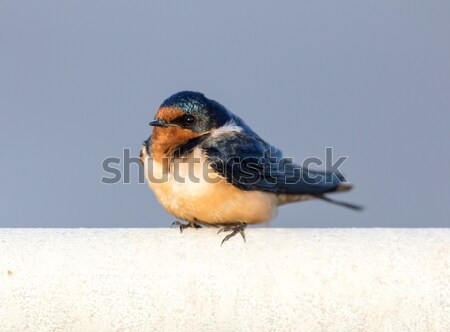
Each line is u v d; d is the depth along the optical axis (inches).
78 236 170.1
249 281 169.5
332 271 169.3
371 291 169.3
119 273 169.5
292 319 169.3
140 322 169.5
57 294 169.3
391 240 169.8
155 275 169.5
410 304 169.2
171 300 169.5
